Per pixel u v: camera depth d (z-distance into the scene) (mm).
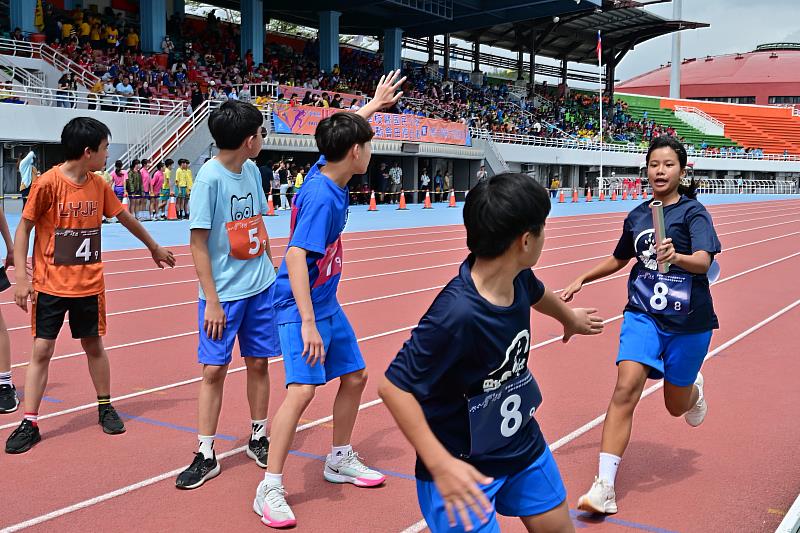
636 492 4016
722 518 3691
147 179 22016
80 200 4746
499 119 45156
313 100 29891
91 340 4910
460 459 2363
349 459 4160
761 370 6617
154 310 9234
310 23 45469
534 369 6602
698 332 3867
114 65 26797
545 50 58406
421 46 52344
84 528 3586
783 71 88938
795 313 9367
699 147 57156
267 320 4246
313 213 3584
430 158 36031
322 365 3754
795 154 63875
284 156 29359
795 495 3971
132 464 4387
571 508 3816
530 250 2238
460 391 2301
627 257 4156
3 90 22609
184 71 29469
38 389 4699
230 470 4309
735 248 17734
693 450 4660
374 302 9867
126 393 5805
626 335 3924
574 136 49344
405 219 25172
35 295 4727
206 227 4008
